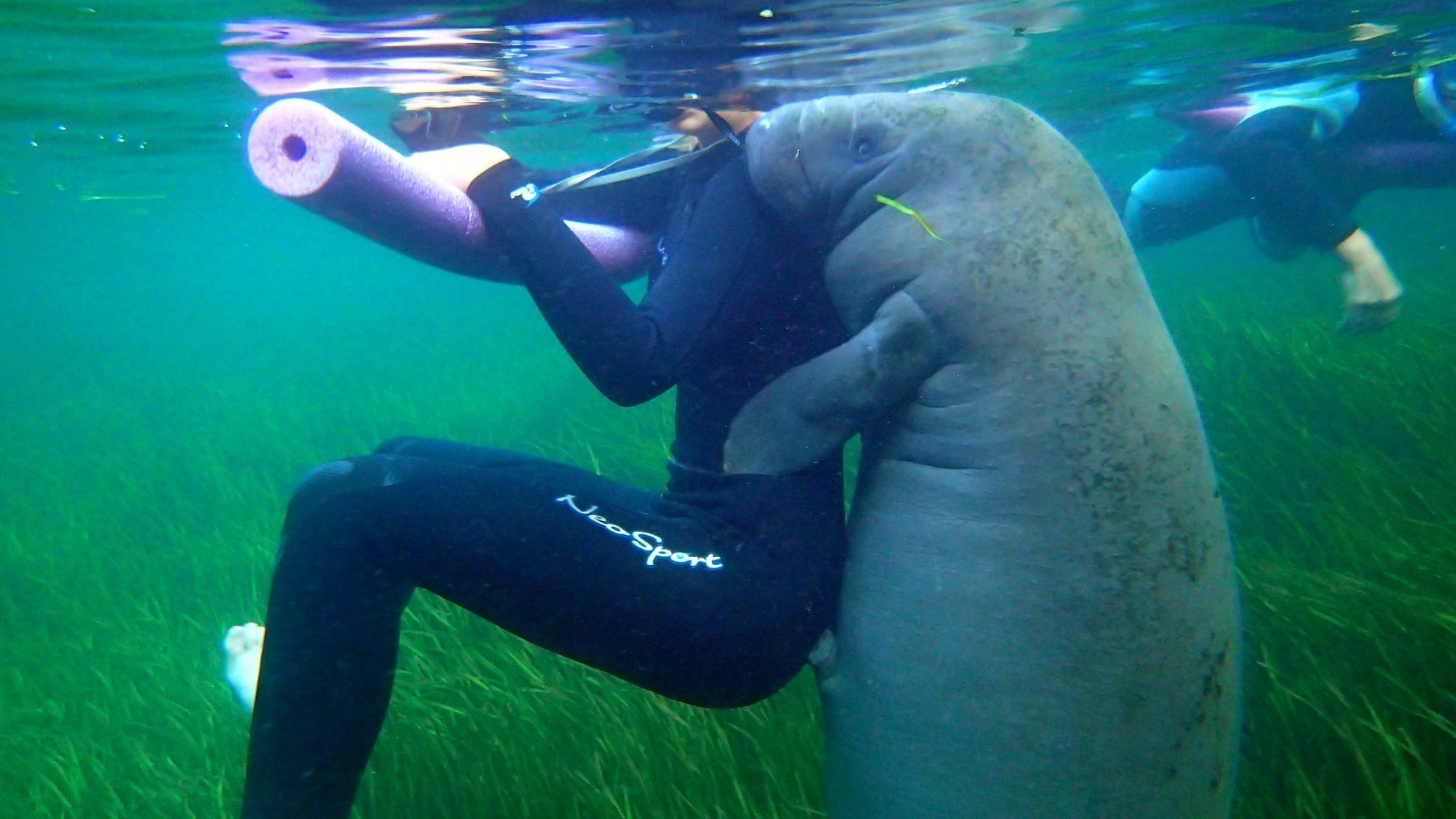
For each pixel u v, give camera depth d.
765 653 2.16
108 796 4.17
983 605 2.03
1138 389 2.06
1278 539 5.05
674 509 2.30
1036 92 9.73
